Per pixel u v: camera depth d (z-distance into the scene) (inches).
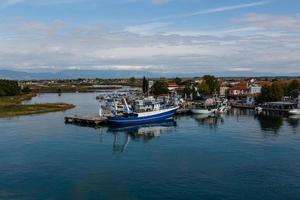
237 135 4362.7
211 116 6569.9
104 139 4256.9
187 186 2492.6
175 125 5418.3
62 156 3348.9
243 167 2920.8
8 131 4699.8
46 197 2316.7
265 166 2945.4
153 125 5521.7
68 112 7185.0
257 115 6688.0
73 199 2285.9
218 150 3531.0
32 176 2726.4
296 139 4069.9
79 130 4938.5
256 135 4352.9
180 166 2974.9
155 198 2295.8
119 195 2346.2
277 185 2500.0
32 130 4820.4
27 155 3371.1
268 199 2266.2
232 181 2583.7
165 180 2625.5
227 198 2281.0
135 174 2773.1
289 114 6752.0
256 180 2598.4
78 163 3095.5
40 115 6633.9
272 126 5137.8
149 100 6747.1
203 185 2512.3
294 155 3307.1
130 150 3604.8
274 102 7810.0
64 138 4271.7
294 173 2753.4
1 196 2329.0
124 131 4953.3
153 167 2957.7
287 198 2278.5
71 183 2576.3
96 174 2778.1
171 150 3563.0
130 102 7096.5
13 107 7337.6
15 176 2726.4
